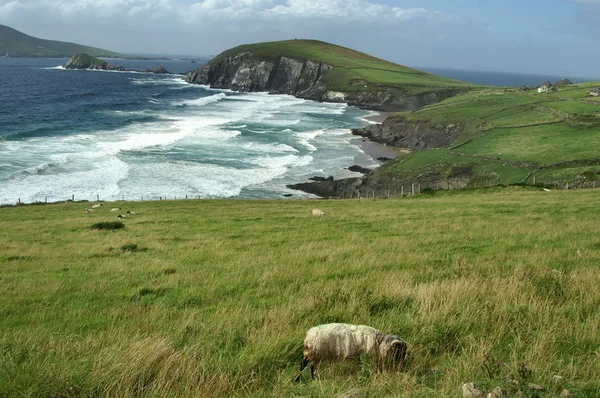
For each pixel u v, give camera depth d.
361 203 44.34
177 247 22.00
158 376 6.12
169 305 11.84
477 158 69.62
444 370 6.50
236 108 147.38
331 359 6.56
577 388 5.49
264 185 63.50
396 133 107.69
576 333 7.33
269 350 7.09
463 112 108.69
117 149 75.00
